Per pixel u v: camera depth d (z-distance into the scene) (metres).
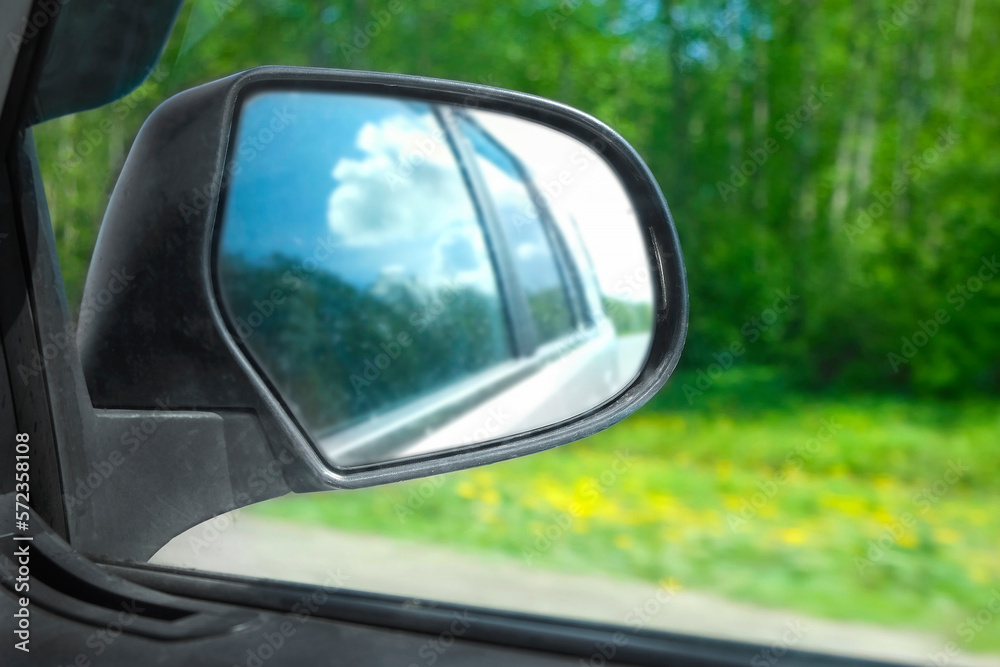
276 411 1.02
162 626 0.77
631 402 1.25
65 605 0.78
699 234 15.59
